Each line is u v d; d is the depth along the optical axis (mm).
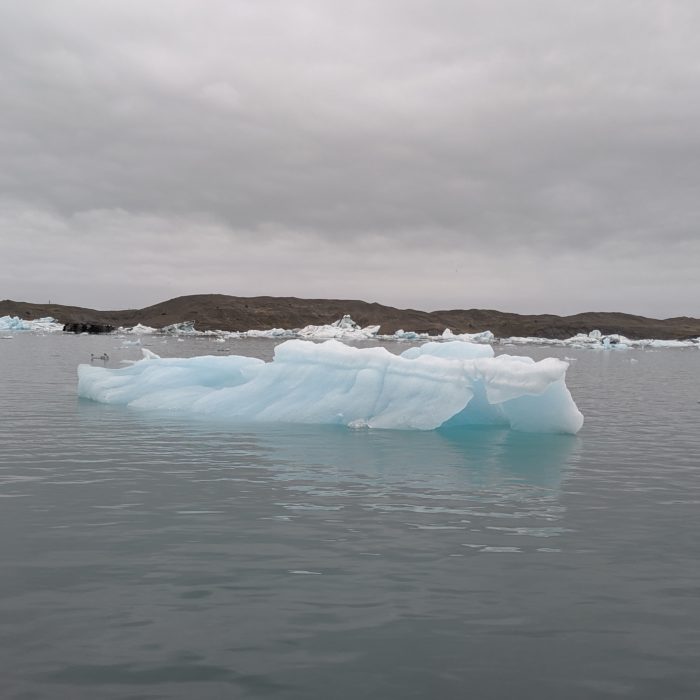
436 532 6559
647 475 9594
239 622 4453
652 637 4340
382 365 15438
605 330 156625
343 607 4719
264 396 16125
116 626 4363
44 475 8969
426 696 3588
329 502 7703
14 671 3781
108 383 18844
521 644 4211
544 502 7875
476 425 15328
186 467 9664
